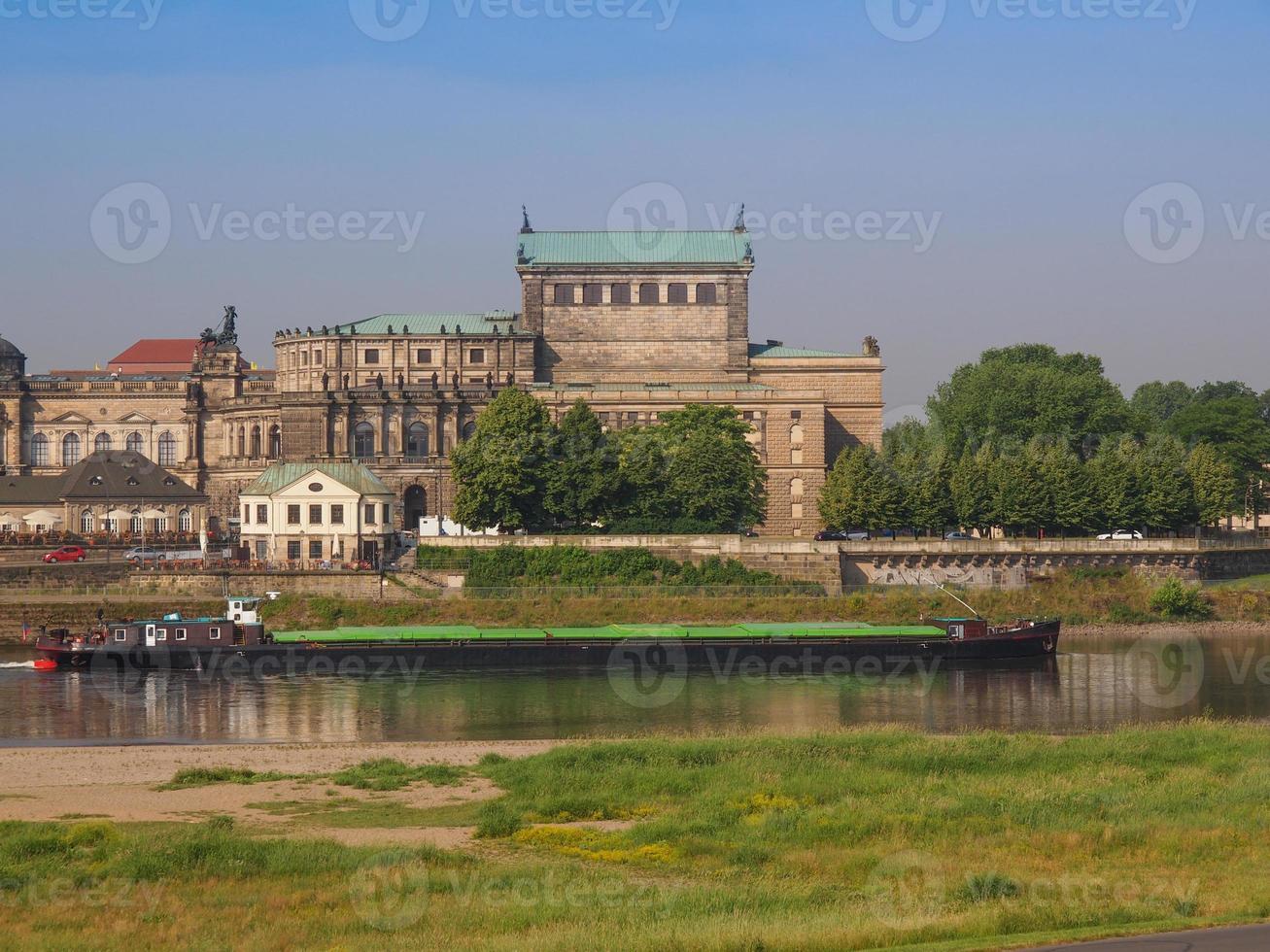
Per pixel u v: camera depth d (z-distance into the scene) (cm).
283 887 7981
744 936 6850
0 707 14325
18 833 9119
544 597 19925
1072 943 6619
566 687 15675
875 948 6731
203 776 10950
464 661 16825
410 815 9794
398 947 6894
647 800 10044
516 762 11206
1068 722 13812
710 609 19738
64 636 16750
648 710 14325
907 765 10912
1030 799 9825
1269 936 6656
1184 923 7019
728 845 8806
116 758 11819
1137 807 9675
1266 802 9738
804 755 11162
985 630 17500
